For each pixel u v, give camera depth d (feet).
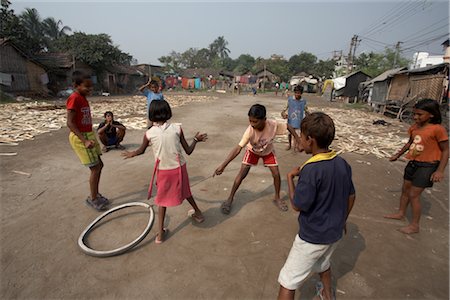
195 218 12.30
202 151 24.50
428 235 11.66
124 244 10.80
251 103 79.97
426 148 10.62
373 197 15.38
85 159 12.28
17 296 8.23
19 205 13.61
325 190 6.49
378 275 9.29
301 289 8.70
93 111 49.26
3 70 69.87
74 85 11.85
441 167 10.28
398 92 58.29
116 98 88.69
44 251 10.23
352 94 110.52
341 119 50.44
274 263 9.80
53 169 18.69
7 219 12.34
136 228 11.89
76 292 8.40
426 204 14.64
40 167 19.02
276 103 83.05
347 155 25.04
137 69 148.05
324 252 7.05
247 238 11.25
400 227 12.23
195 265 9.62
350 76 108.99
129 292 8.43
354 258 10.10
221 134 32.45
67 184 16.25
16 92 73.51
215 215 13.03
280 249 10.58
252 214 13.17
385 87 64.54
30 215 12.72
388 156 24.71
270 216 13.03
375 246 10.81
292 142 28.63
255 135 12.26
